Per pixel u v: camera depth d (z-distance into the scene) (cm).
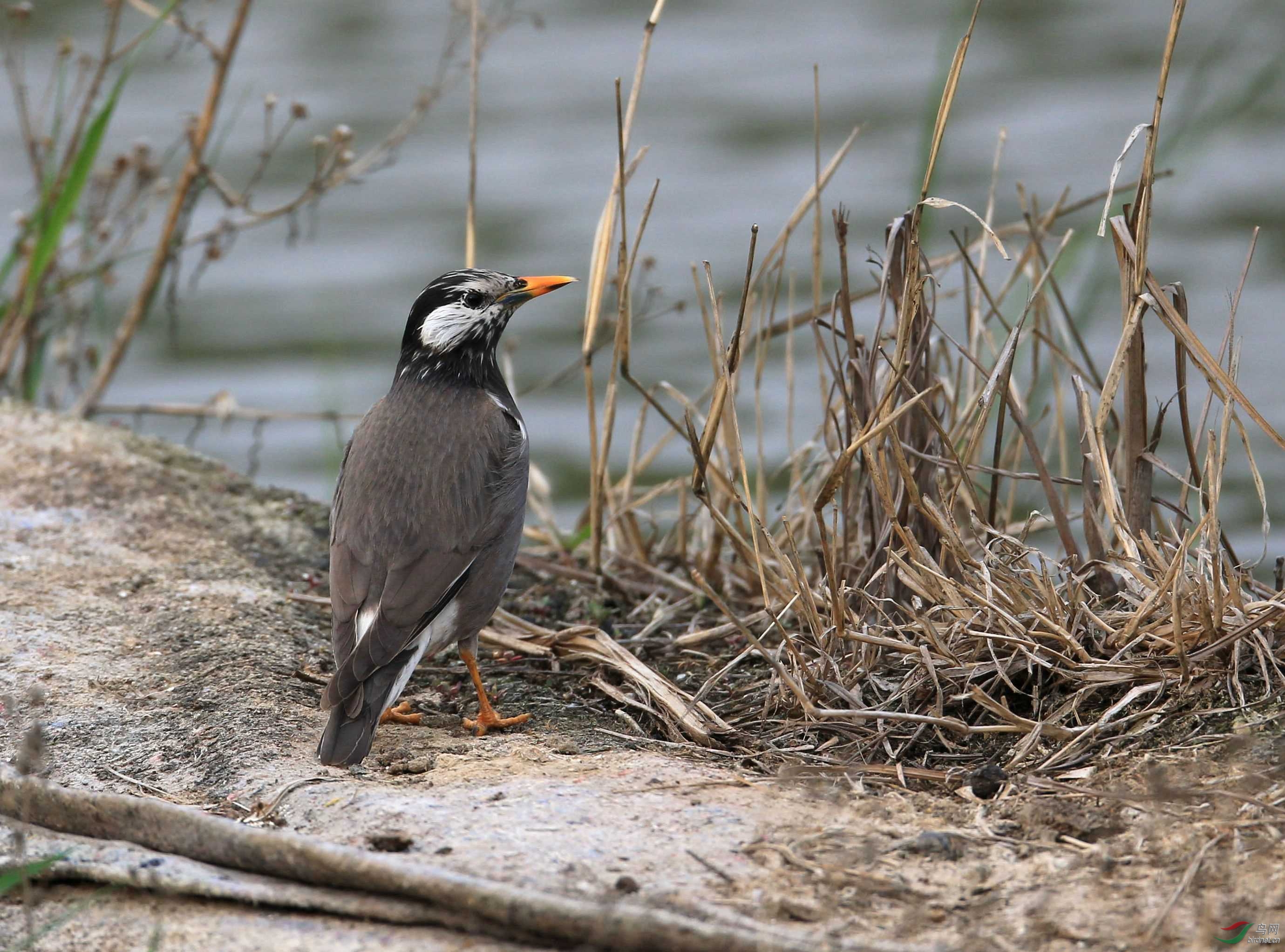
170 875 693
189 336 2228
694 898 660
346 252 2461
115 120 2695
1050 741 837
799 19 3559
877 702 907
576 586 1207
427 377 1073
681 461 1970
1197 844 690
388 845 724
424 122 2981
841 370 991
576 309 2436
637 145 2795
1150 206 919
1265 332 2019
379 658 883
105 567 1152
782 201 2503
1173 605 834
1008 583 923
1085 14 3444
